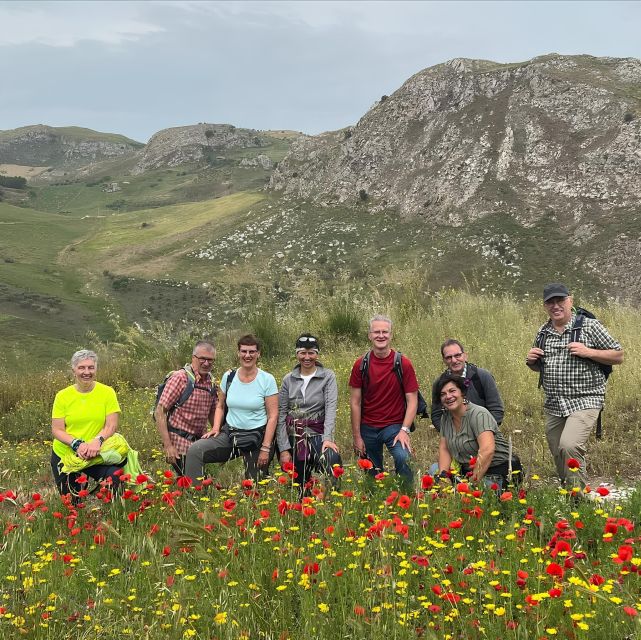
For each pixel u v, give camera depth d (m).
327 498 5.13
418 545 4.20
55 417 6.29
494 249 94.81
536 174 107.62
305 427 6.27
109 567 4.39
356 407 6.38
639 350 10.41
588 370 5.84
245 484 5.01
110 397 6.41
